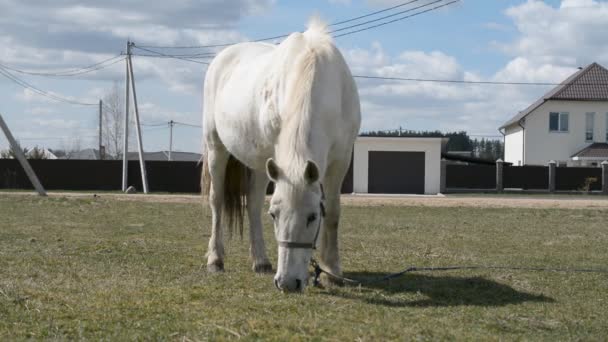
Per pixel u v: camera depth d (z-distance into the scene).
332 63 5.98
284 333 4.55
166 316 5.04
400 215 15.92
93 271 7.00
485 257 8.49
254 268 7.30
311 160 5.10
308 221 5.14
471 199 23.92
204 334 4.55
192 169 32.91
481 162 39.81
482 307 5.50
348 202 21.16
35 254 8.12
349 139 6.35
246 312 5.19
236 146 7.11
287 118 5.45
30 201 19.02
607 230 12.45
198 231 11.38
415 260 8.15
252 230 7.46
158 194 27.30
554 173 34.47
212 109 7.88
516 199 24.69
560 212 17.28
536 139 44.62
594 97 44.06
